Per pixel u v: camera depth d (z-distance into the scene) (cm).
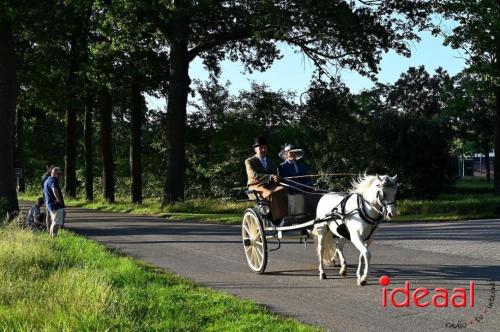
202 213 2747
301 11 2689
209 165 4369
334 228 965
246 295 862
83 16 3198
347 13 2781
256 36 2831
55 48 3123
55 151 6638
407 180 3372
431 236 1625
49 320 638
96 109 4562
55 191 1488
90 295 719
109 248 1398
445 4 3061
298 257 1246
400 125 3388
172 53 3064
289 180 1045
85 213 2962
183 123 3081
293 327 655
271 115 4172
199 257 1272
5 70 2211
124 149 5675
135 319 664
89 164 4212
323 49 3122
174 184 3055
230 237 1673
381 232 1778
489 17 3112
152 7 2670
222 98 4400
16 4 2117
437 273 1023
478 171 10988
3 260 995
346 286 922
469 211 2530
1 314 666
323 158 3547
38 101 3309
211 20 3177
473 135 6269
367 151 3422
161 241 1596
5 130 2208
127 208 3106
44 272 945
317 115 3534
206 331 638
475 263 1132
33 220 1766
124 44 2906
